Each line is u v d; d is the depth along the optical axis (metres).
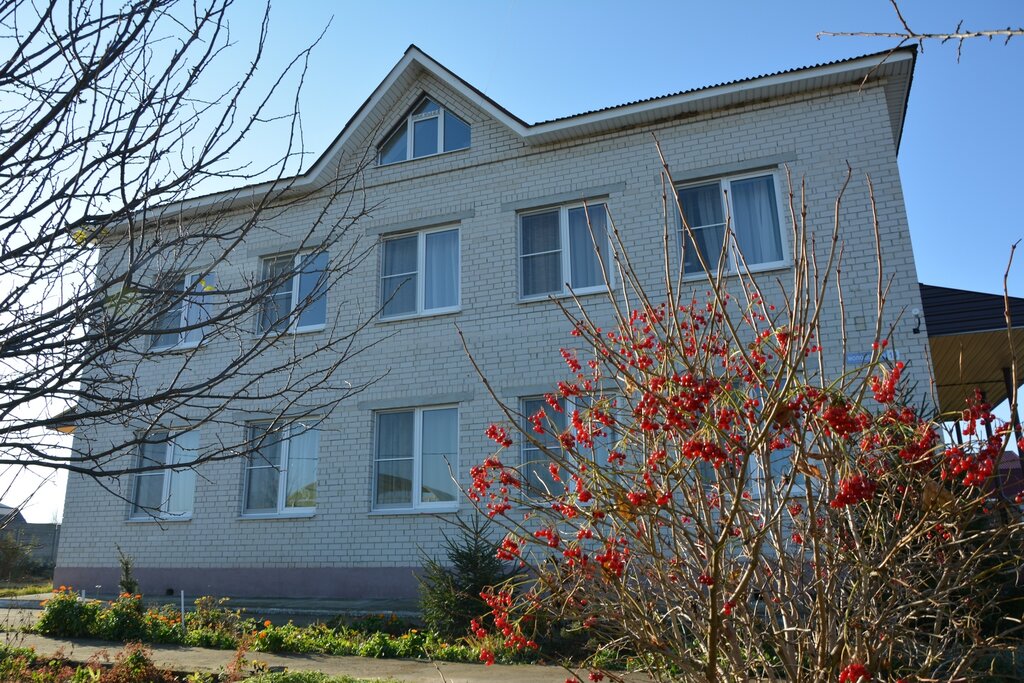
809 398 3.27
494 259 13.34
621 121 12.84
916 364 10.58
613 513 3.75
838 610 3.73
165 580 14.16
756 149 12.16
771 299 11.40
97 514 15.00
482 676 7.14
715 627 3.23
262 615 11.91
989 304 11.29
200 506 14.23
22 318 3.66
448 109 14.37
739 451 3.33
